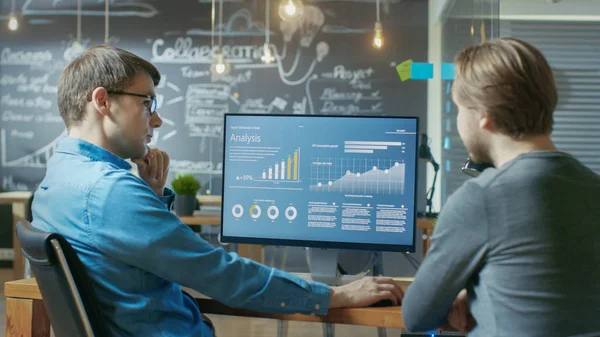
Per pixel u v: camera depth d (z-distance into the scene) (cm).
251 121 155
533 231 88
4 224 588
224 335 318
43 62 606
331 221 151
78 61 122
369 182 150
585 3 491
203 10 593
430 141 505
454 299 97
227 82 593
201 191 595
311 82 585
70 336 107
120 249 108
